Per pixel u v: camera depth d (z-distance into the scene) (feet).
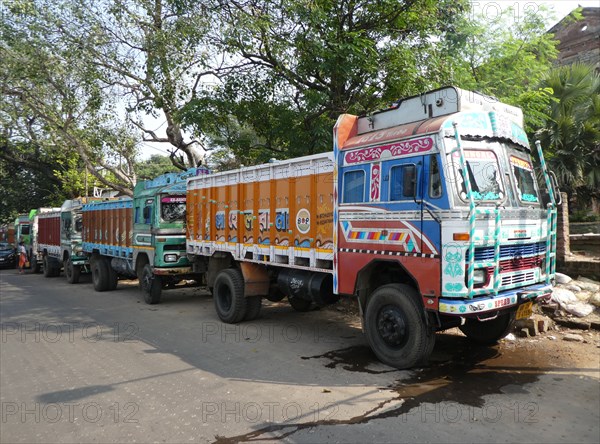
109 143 54.60
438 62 32.60
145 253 36.24
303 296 23.75
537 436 12.26
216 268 30.19
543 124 36.96
